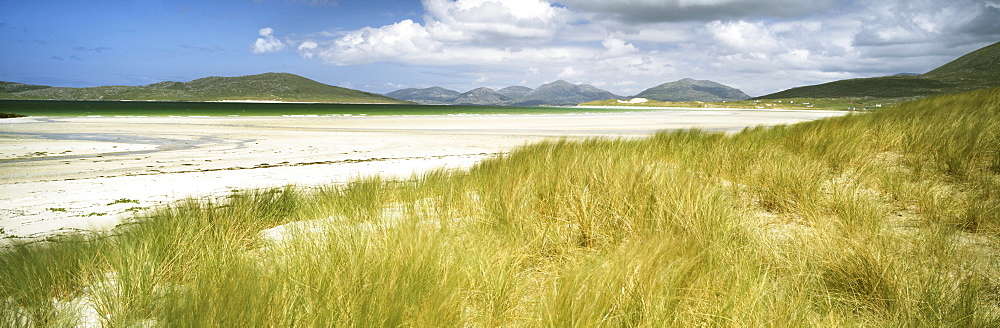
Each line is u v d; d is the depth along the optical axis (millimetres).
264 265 2678
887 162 6102
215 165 11391
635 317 2031
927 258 2775
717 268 2516
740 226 3340
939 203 3936
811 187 4430
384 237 2973
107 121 30031
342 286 2227
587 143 9633
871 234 3098
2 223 5527
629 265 2340
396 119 37750
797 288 2348
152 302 2398
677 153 7832
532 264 2992
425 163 11617
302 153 14289
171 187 8109
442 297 2098
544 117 44562
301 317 2035
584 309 1968
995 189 4238
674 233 3186
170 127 25328
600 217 3531
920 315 2098
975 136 6113
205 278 2471
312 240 2975
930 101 14008
